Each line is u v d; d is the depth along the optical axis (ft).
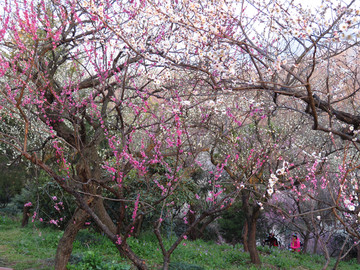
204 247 43.52
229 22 15.16
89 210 19.54
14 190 58.59
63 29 21.48
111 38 16.38
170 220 45.47
